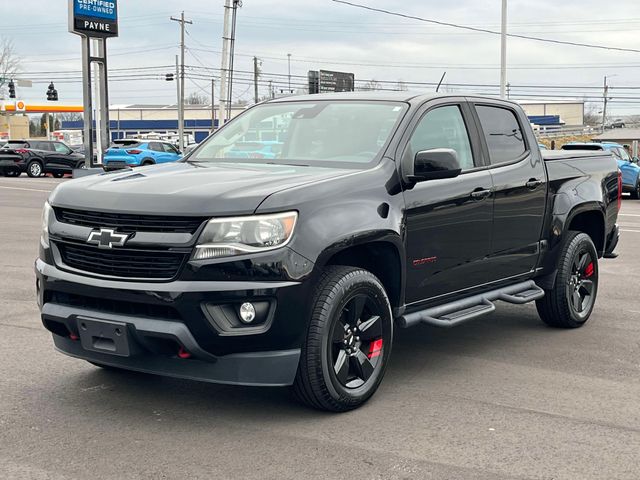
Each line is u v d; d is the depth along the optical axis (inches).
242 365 161.2
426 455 154.1
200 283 156.7
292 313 161.5
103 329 163.6
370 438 162.6
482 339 252.4
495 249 227.8
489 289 232.2
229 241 158.1
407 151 197.9
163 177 181.2
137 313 162.6
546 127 3526.1
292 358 163.8
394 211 187.2
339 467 147.3
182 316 156.6
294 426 168.6
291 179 175.6
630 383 205.6
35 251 423.5
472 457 153.6
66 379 199.6
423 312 202.2
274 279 159.6
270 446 157.1
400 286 192.4
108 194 168.7
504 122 242.5
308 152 205.2
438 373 212.2
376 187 185.3
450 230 207.2
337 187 176.2
